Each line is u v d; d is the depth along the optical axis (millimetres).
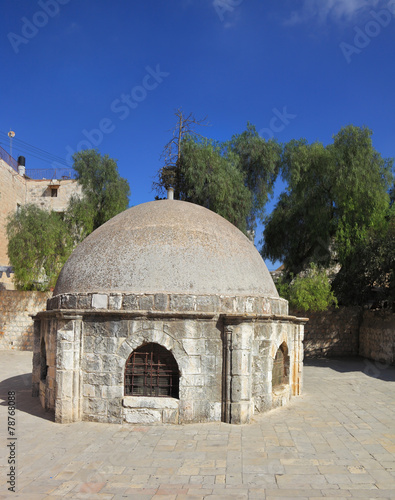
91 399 9672
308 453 7758
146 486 6352
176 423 9398
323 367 20391
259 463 7246
